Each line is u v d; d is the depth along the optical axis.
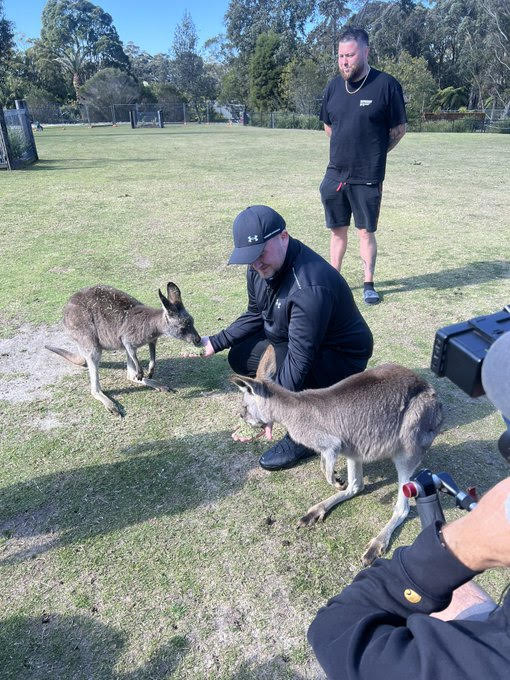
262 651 1.94
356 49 4.27
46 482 2.76
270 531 2.46
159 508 2.60
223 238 6.77
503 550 0.88
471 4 42.09
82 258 6.04
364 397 2.37
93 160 15.36
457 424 3.21
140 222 7.61
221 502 2.63
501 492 0.90
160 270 5.67
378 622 1.09
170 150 18.42
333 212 4.93
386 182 10.72
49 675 1.87
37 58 52.94
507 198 9.12
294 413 2.45
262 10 50.41
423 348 4.04
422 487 1.48
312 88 37.28
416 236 6.84
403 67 30.22
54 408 3.40
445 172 12.20
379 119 4.47
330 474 2.45
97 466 2.88
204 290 5.13
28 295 5.01
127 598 2.15
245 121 41.53
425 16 44.56
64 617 2.07
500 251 6.22
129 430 3.19
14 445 3.05
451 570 0.98
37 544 2.40
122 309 3.43
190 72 60.97
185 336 3.45
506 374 0.76
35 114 44.47
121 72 48.28
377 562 1.19
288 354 2.78
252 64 42.03
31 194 9.76
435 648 0.93
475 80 41.75
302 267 2.68
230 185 10.59
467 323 1.03
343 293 2.79
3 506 2.61
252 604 2.12
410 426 2.37
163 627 2.03
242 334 3.32
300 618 2.06
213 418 3.30
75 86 55.62
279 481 2.78
